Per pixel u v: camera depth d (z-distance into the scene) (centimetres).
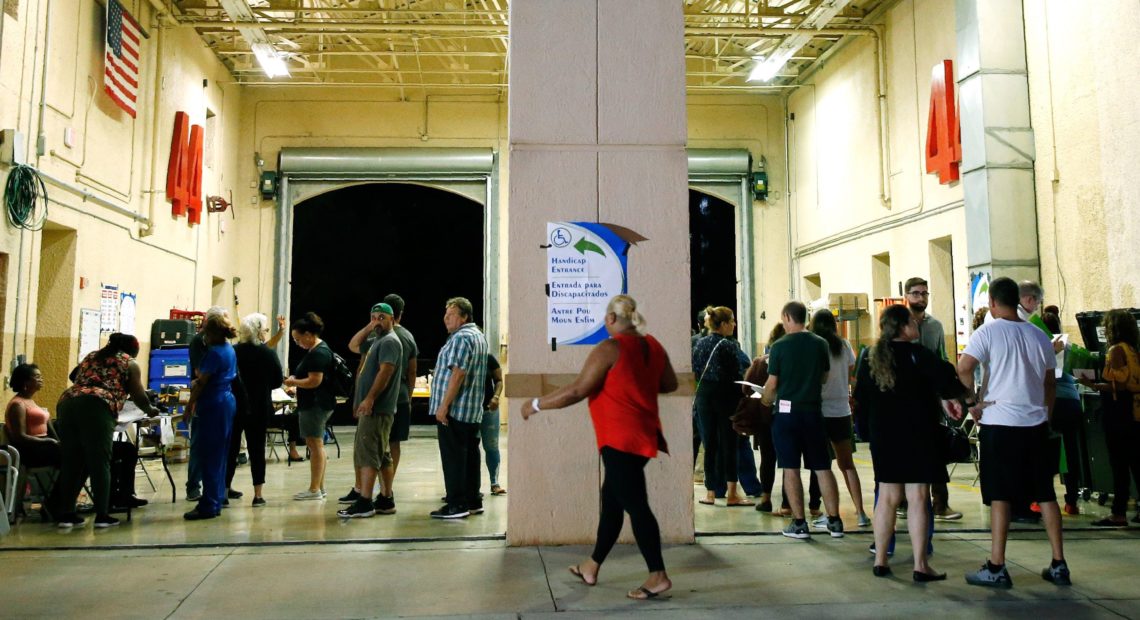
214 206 1375
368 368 613
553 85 530
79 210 904
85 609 378
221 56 1438
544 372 511
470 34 1345
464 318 611
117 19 981
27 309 796
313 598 396
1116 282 794
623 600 393
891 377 435
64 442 569
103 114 968
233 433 689
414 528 562
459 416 596
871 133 1317
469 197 1619
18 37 772
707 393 679
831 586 419
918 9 1177
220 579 430
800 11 1245
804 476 854
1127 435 559
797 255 1622
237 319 1541
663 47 541
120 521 589
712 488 674
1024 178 911
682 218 529
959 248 1073
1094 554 486
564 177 524
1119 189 789
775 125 1675
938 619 367
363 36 1398
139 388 595
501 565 459
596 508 509
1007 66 922
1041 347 432
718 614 372
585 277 518
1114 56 797
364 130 1611
